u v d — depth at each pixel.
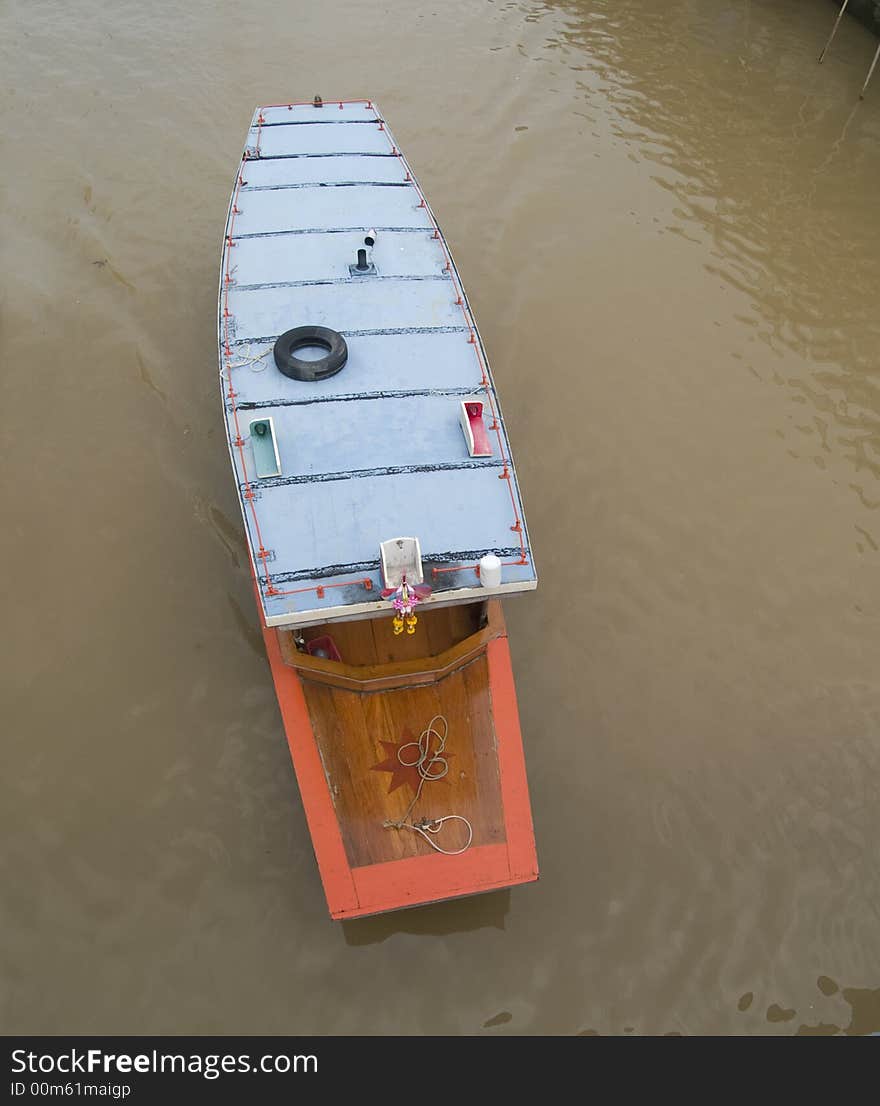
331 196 11.48
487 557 7.51
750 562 11.51
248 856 8.91
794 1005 8.36
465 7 20.48
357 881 7.86
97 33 18.77
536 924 8.70
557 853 9.18
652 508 11.95
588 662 10.52
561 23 20.33
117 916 8.52
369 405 8.86
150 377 12.74
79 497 11.44
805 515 12.01
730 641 10.80
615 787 9.65
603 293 14.60
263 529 7.90
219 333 9.49
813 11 21.34
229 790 9.29
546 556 11.39
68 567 10.81
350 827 8.06
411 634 9.33
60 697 9.80
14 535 11.04
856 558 11.64
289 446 8.45
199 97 17.33
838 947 8.70
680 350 13.84
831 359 13.90
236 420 8.68
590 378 13.37
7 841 8.84
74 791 9.20
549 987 8.37
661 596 11.13
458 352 9.51
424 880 7.93
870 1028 8.23
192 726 9.68
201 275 14.12
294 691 8.53
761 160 17.33
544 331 13.95
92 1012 8.03
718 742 10.02
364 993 8.23
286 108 13.16
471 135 17.17
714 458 12.54
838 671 10.64
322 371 8.91
